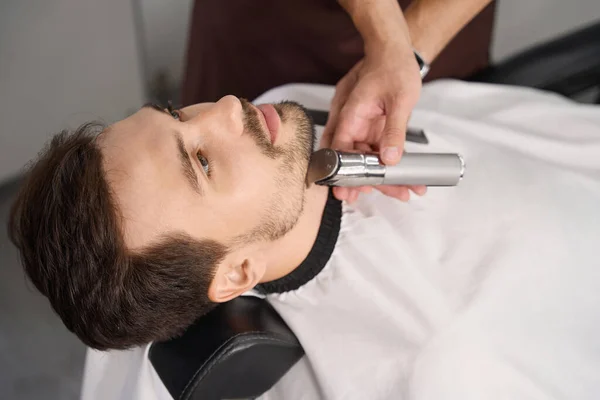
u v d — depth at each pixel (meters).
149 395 0.65
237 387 0.66
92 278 0.54
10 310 1.27
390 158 0.60
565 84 0.96
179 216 0.55
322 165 0.60
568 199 0.75
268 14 0.96
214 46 1.03
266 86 1.03
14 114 1.26
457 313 0.66
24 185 0.61
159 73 1.53
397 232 0.72
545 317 0.68
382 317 0.67
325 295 0.69
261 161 0.59
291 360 0.69
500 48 1.44
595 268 0.71
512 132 0.82
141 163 0.55
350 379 0.66
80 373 1.19
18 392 1.18
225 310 0.67
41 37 1.19
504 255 0.70
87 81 1.34
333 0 0.93
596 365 0.67
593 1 1.33
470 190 0.76
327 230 0.69
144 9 1.38
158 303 0.58
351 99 0.71
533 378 0.65
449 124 0.83
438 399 0.63
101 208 0.54
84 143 0.57
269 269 0.67
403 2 0.99
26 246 0.58
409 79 0.69
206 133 0.58
